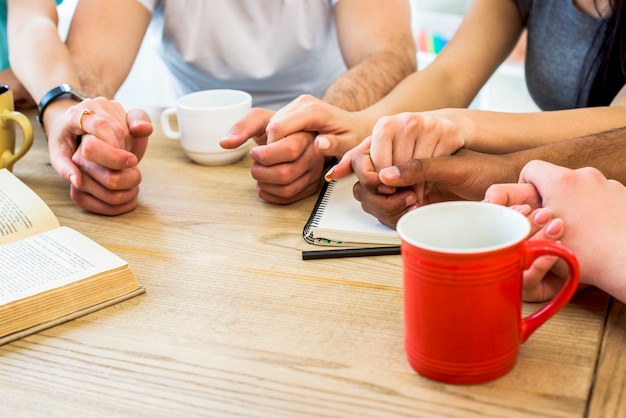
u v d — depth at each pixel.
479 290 0.59
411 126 0.90
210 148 1.19
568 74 1.36
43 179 1.18
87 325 0.75
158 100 2.68
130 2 1.53
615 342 0.68
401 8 1.53
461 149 0.95
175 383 0.65
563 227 0.72
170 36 1.67
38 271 0.79
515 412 0.59
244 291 0.80
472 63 1.35
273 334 0.72
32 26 1.41
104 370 0.67
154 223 1.00
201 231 0.97
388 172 0.86
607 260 0.71
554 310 0.63
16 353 0.71
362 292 0.79
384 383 0.63
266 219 1.00
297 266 0.85
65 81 1.28
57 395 0.64
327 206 0.98
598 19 1.28
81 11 1.52
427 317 0.61
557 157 0.93
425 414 0.59
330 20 1.66
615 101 1.16
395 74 1.40
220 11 1.62
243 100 1.22
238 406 0.61
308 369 0.66
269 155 1.01
